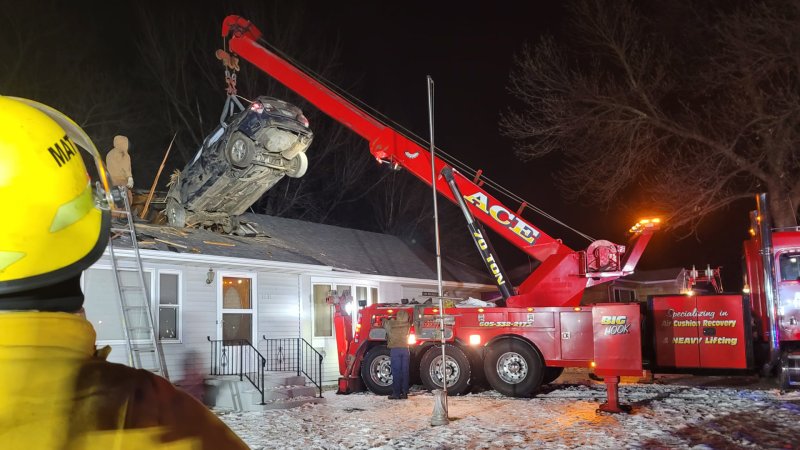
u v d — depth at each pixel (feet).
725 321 44.52
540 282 44.19
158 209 53.21
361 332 48.75
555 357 42.93
